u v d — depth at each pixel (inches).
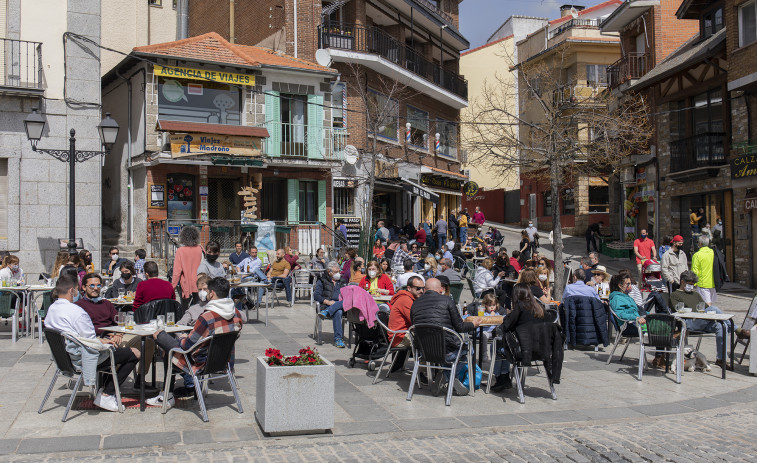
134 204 899.4
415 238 999.6
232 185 936.3
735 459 235.6
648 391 339.0
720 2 912.9
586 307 439.2
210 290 282.2
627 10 1079.0
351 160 985.5
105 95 1004.6
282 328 514.3
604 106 928.3
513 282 511.2
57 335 265.9
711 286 528.1
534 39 1566.2
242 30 1154.0
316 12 1064.8
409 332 320.5
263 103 931.3
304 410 252.7
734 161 791.7
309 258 904.9
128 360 285.4
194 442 239.9
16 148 671.1
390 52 1133.1
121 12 1130.0
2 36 668.1
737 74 793.6
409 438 254.4
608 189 1312.7
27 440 237.8
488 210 1750.7
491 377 336.8
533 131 763.4
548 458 233.6
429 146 1270.9
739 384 356.8
